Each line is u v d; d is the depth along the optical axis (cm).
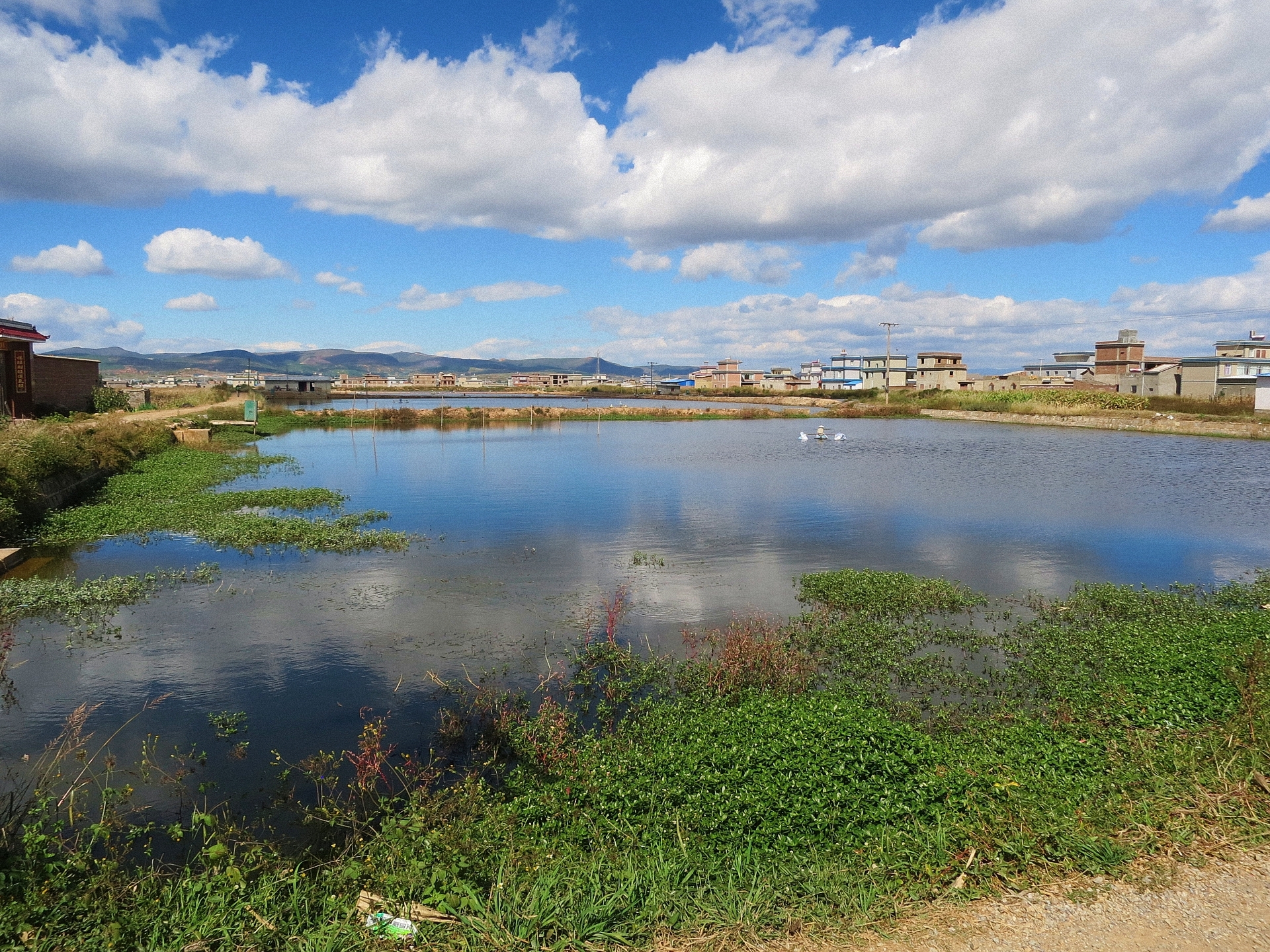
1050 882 453
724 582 1349
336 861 528
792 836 532
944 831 508
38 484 1755
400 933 414
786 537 1731
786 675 874
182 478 2339
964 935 409
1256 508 2125
